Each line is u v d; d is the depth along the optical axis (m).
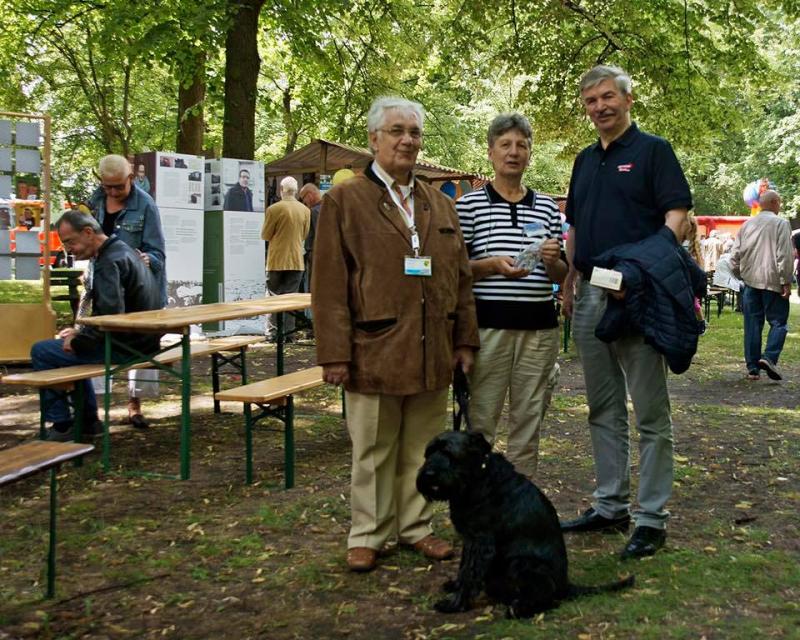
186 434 5.53
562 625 3.34
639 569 3.94
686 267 3.99
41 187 10.05
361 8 16.77
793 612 3.46
